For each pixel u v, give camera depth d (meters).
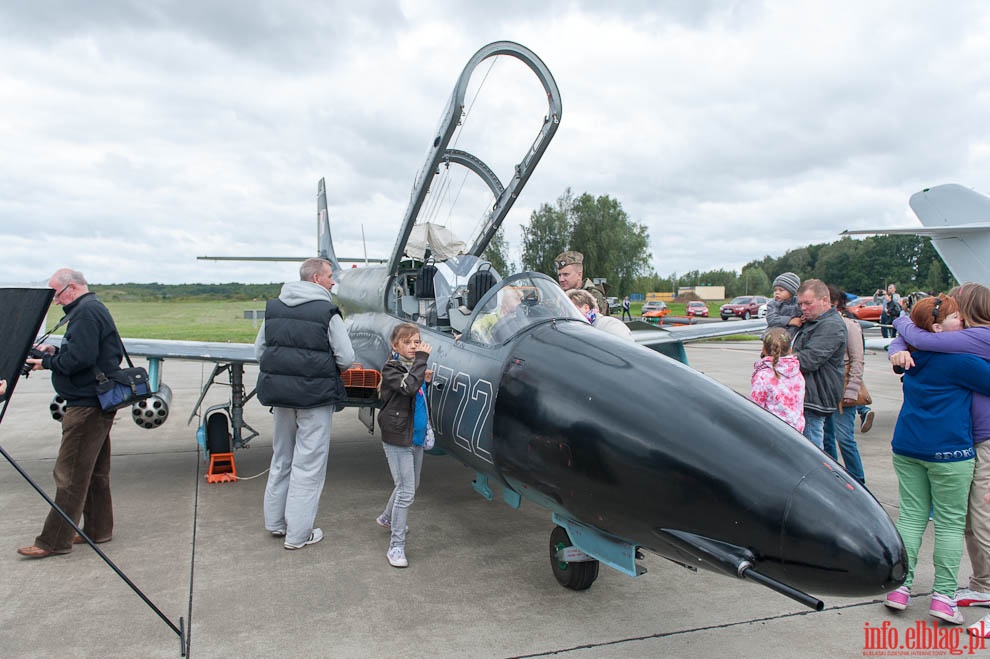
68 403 4.10
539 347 3.71
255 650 3.07
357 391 5.25
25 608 3.50
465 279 5.67
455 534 4.75
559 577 3.84
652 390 3.07
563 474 3.17
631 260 58.69
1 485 5.93
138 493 5.71
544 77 4.84
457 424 4.03
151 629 3.27
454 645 3.13
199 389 12.74
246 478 6.18
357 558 4.26
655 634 3.29
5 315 3.22
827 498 2.49
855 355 5.27
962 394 3.35
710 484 2.65
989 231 10.76
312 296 4.30
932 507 3.60
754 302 43.06
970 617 3.54
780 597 3.77
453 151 5.55
